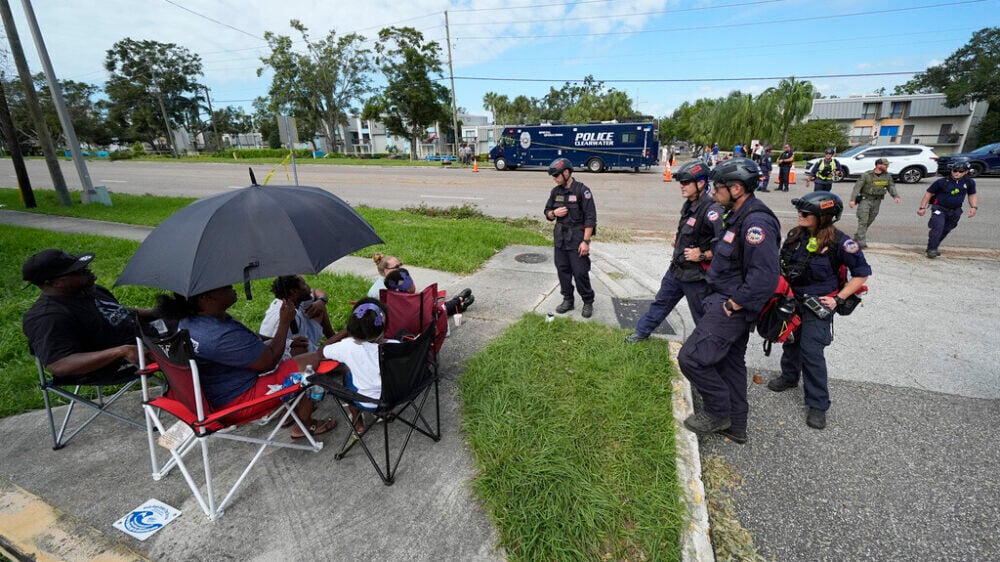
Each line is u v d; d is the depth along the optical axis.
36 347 2.68
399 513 2.40
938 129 43.25
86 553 2.19
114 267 6.62
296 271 2.30
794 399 3.61
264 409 2.57
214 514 2.37
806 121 43.94
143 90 61.22
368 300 2.80
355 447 2.92
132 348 2.75
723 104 40.44
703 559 2.17
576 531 2.24
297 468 2.74
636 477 2.61
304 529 2.31
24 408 3.32
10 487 2.59
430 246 7.91
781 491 2.69
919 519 2.48
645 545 2.21
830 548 2.31
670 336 4.45
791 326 3.02
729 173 2.64
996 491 2.65
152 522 2.36
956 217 7.31
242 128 85.19
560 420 3.07
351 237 2.77
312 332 3.69
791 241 3.18
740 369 2.99
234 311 4.99
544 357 3.91
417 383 2.73
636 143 23.48
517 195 15.58
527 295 5.66
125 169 28.42
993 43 38.62
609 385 3.47
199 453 2.89
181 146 66.81
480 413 3.15
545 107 92.50
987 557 2.25
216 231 2.35
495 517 2.33
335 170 26.42
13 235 8.57
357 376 2.69
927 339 4.59
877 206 8.11
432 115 44.91
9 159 40.66
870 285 6.23
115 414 3.18
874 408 3.46
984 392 3.65
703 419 3.01
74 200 13.87
